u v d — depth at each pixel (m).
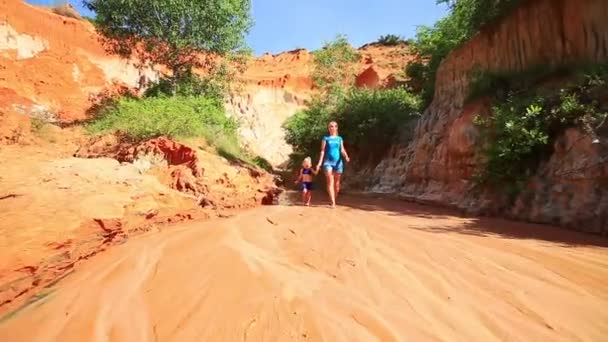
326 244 4.50
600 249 4.60
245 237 4.80
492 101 9.59
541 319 2.77
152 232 5.39
